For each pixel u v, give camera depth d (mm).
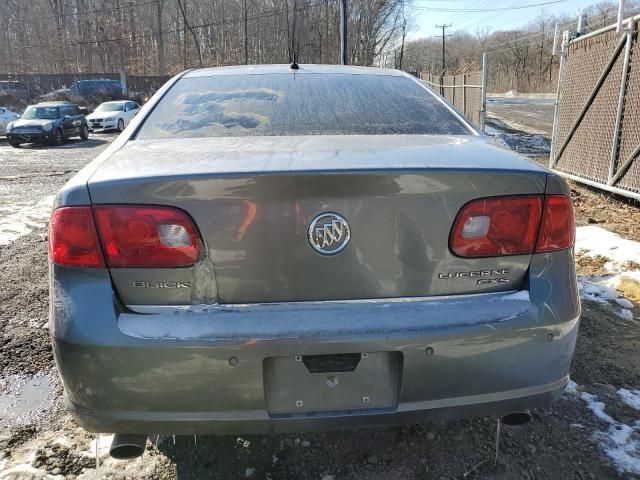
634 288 3840
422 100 2596
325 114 2371
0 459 2188
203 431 1681
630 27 6301
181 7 53594
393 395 1724
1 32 53188
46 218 6680
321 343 1620
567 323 1783
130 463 2162
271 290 1662
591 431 2350
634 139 6391
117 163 1790
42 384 2787
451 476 2100
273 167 1642
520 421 1916
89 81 37062
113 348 1589
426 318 1678
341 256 1660
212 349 1595
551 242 1790
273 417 1680
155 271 1632
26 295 4000
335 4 48875
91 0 54594
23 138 17469
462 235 1716
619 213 6246
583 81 7613
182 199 1615
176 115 2359
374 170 1634
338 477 2096
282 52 51531
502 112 27906
